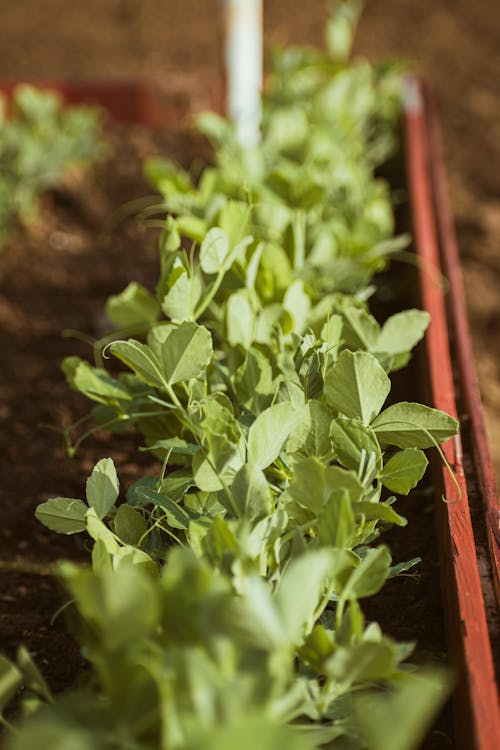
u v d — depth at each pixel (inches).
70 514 62.4
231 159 120.2
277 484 70.8
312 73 163.0
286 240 96.7
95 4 282.5
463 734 59.3
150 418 77.6
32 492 98.3
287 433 61.9
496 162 196.2
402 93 172.1
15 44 255.1
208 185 106.7
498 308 148.9
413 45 256.7
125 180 172.2
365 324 76.5
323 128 133.7
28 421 111.5
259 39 164.2
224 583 45.9
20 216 158.6
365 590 55.0
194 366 65.2
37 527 92.4
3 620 78.7
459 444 84.6
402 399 103.5
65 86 188.9
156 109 189.3
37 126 165.8
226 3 159.9
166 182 107.7
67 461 102.6
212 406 61.4
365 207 124.3
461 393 97.0
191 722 41.2
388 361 75.4
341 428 62.4
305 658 53.7
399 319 77.3
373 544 83.4
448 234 135.9
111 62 244.8
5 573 85.0
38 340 130.6
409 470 64.6
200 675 41.6
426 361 99.3
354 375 63.2
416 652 71.0
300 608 44.6
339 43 168.6
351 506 58.0
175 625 46.8
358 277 104.0
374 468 62.4
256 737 37.3
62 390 118.0
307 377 68.6
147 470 98.4
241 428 65.9
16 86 187.6
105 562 55.8
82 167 172.1
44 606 80.7
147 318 79.3
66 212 163.6
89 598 44.5
